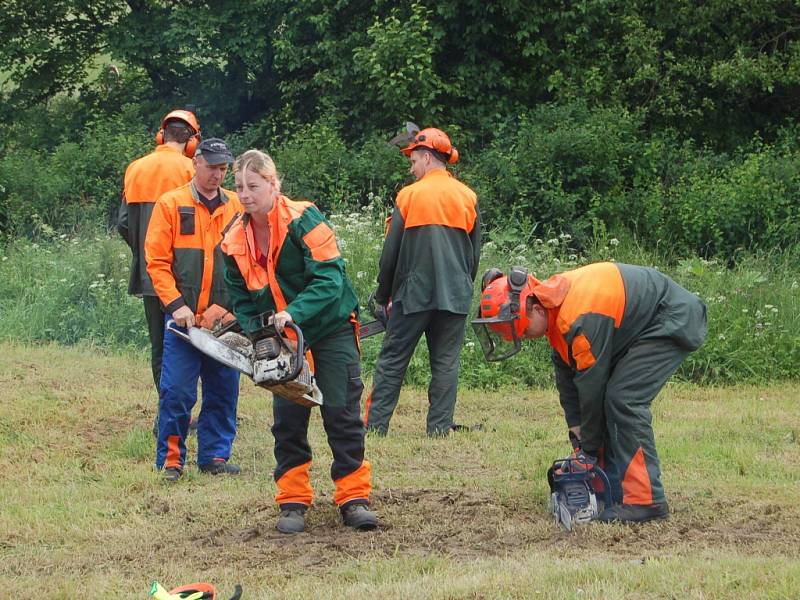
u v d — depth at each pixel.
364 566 7.67
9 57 32.16
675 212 24.92
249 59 30.45
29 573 7.76
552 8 29.22
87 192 26.83
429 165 12.66
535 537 8.43
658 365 8.62
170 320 10.42
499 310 8.60
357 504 8.71
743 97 29.72
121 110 31.95
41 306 18.78
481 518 8.97
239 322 8.35
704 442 12.19
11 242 23.81
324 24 28.78
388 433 12.84
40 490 9.94
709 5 28.94
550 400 15.13
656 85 28.92
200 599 6.64
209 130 31.98
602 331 8.41
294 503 8.71
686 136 29.34
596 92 28.47
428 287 12.45
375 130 28.23
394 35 27.66
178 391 10.32
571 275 8.64
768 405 14.80
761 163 25.73
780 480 10.46
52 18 32.97
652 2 29.62
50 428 12.38
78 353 17.09
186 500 9.55
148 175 11.59
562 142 25.33
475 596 6.82
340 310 8.29
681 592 6.78
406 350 12.68
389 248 12.59
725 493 9.83
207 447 10.77
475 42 29.11
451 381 12.72
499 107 28.86
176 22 31.17
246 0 31.17
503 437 12.58
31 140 31.70
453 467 11.09
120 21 32.28
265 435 12.48
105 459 11.17
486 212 24.84
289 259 8.10
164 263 10.30
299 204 8.17
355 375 8.60
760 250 22.72
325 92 30.02
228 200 10.54
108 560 8.05
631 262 21.83
